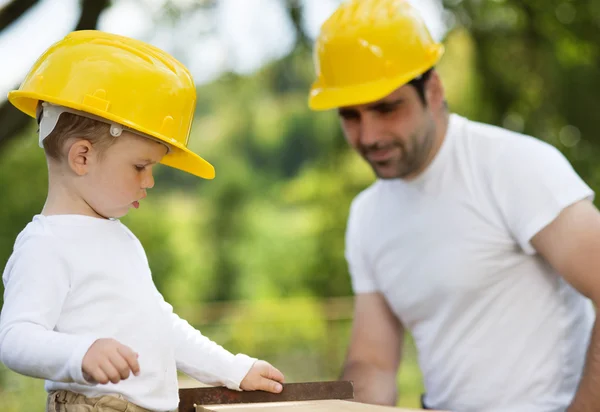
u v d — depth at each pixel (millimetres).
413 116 3326
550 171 3146
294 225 20922
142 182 2312
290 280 20172
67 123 2232
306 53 8945
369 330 3768
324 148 15742
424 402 3531
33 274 2113
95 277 2186
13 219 15500
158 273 18578
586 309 3383
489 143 3314
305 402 2502
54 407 2184
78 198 2271
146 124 2271
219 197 21859
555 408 3164
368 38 3424
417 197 3420
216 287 20906
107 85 2238
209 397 2482
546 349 3211
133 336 2213
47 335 1990
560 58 9602
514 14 9523
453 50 10070
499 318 3266
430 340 3443
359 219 3717
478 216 3275
